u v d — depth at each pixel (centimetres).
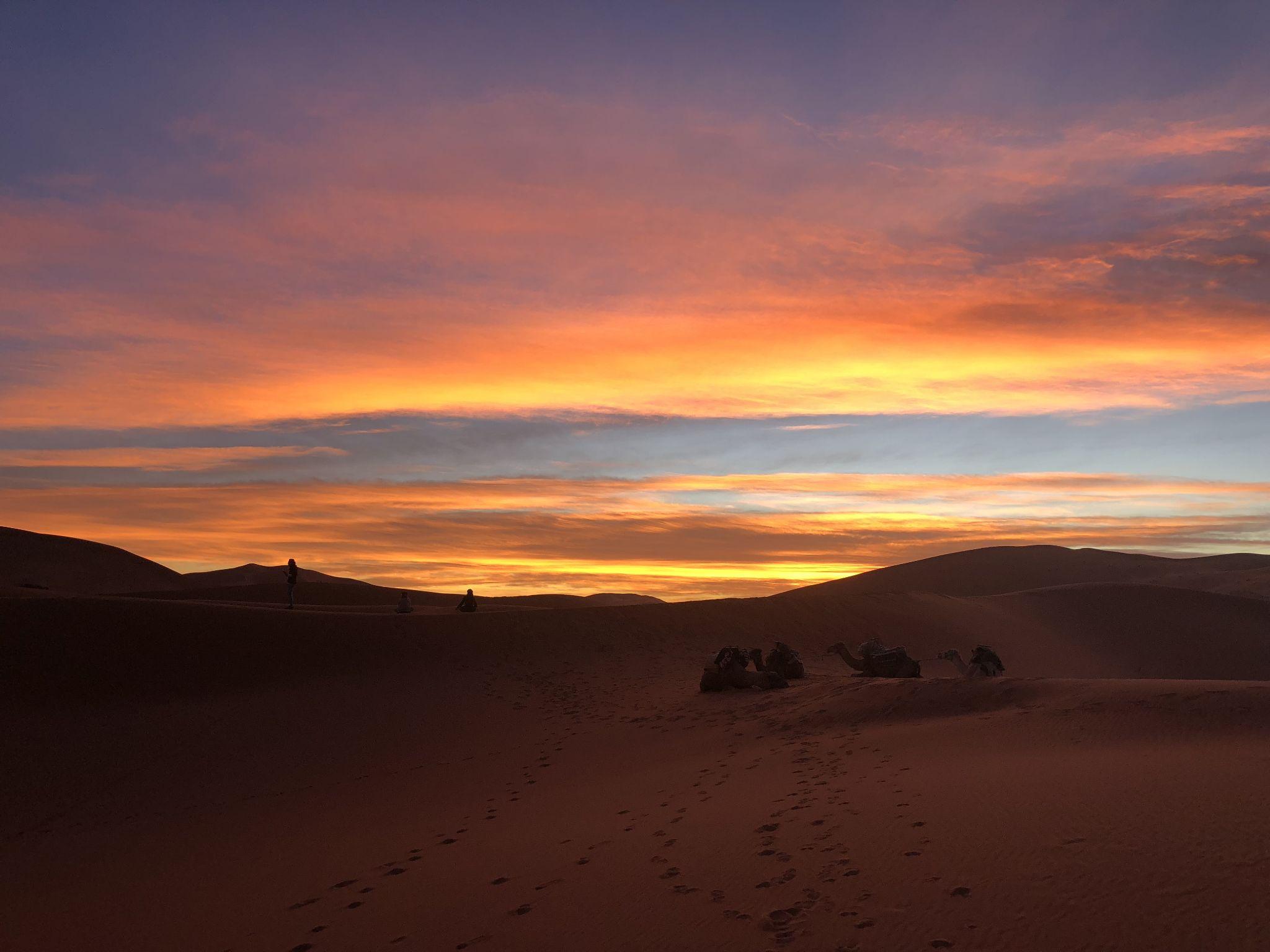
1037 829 663
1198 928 467
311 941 745
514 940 643
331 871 1005
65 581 8838
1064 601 4947
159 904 992
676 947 569
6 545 9025
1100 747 980
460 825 1145
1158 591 5147
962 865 616
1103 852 592
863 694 1514
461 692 2242
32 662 2228
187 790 1630
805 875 658
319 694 2205
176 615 2566
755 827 825
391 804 1382
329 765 1730
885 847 687
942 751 1080
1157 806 672
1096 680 1338
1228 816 625
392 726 1967
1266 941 442
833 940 534
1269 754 832
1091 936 480
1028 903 534
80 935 917
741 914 605
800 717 1492
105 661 2280
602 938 612
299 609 3244
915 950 500
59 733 1920
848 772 1036
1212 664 4253
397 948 679
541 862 858
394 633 2673
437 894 811
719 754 1357
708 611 3366
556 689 2273
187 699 2150
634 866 772
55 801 1588
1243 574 7138
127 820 1487
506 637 2750
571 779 1367
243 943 783
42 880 1190
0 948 919
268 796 1564
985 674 1502
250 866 1111
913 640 3631
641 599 10356
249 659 2394
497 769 1533
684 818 932
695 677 2367
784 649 2100
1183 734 988
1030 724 1138
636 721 1786
